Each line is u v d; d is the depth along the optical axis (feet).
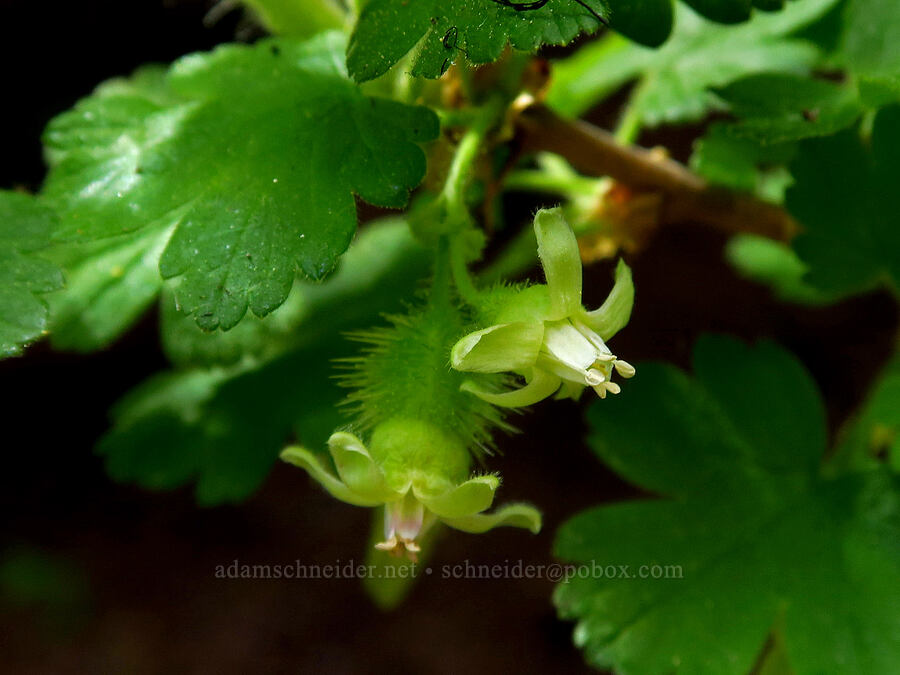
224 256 0.45
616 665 0.50
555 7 0.44
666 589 0.51
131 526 1.00
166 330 0.53
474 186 0.48
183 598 0.97
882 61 0.51
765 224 0.54
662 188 0.53
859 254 0.51
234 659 0.93
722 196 0.53
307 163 0.46
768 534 0.51
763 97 0.49
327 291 0.57
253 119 0.46
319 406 0.55
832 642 0.50
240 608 0.96
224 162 0.46
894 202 0.50
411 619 0.95
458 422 0.45
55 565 0.96
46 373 0.99
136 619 0.95
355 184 0.46
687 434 0.52
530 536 0.96
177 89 0.47
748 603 0.50
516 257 0.56
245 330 0.53
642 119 0.56
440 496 0.44
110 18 0.71
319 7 0.51
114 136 0.47
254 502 1.02
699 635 0.50
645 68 0.57
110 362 0.99
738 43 0.56
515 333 0.44
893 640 0.50
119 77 0.74
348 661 0.93
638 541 0.51
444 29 0.44
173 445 0.56
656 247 0.96
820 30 0.55
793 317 0.96
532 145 0.50
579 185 0.54
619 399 0.53
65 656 0.92
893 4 0.52
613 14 0.46
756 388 0.53
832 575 0.51
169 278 0.45
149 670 0.92
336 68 0.47
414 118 0.46
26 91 0.75
